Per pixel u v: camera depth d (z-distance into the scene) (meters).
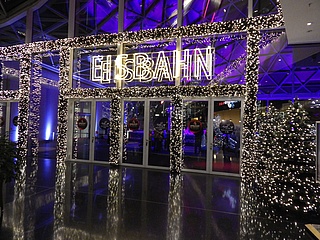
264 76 8.64
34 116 9.60
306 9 4.49
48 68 10.60
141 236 3.12
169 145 7.57
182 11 7.55
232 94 6.74
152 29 7.59
